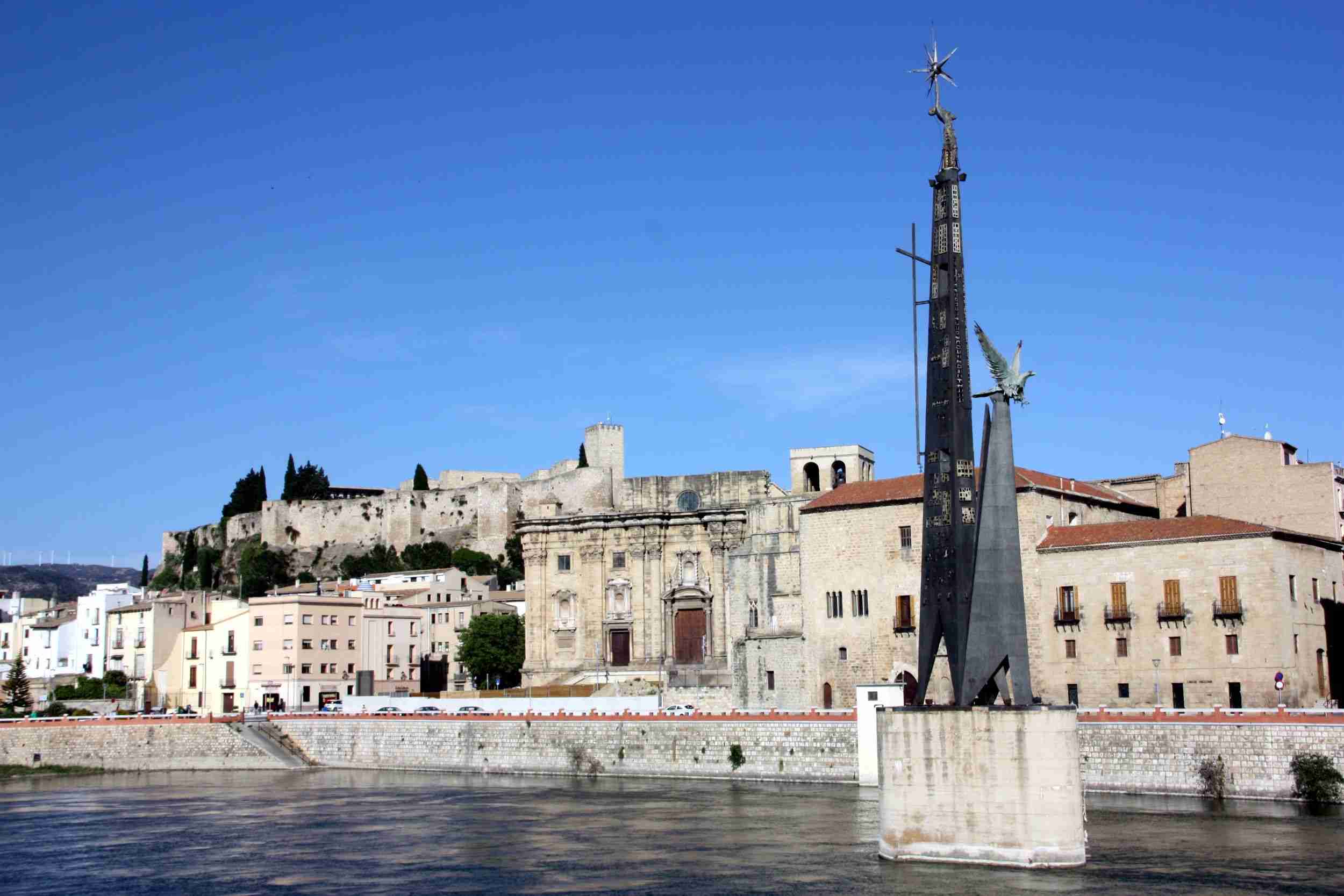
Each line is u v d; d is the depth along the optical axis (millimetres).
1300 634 109188
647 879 71250
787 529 142500
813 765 112125
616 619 177000
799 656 132625
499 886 71125
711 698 141250
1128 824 81500
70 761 146875
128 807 110062
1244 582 108438
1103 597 115000
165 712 175125
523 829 90188
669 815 94188
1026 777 65375
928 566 68812
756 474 178750
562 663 178625
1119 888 62375
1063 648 116812
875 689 108688
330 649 186875
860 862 72062
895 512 128500
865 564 129625
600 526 178875
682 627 175500
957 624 67062
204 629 191250
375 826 94250
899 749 67812
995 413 68000
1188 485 140000
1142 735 96000
